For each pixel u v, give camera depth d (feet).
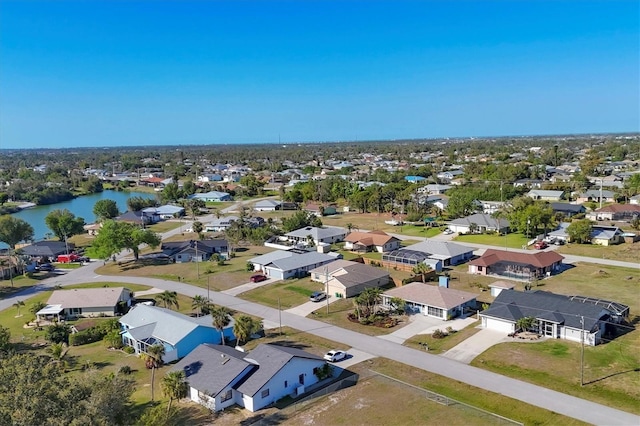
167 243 369.09
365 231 407.03
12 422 92.89
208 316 208.33
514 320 187.11
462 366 164.14
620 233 342.03
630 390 142.51
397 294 225.15
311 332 200.75
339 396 148.05
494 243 351.46
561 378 151.94
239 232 398.01
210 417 139.95
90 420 99.96
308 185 615.16
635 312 207.10
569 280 258.16
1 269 310.04
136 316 210.38
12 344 201.57
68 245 380.99
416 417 134.82
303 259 297.94
